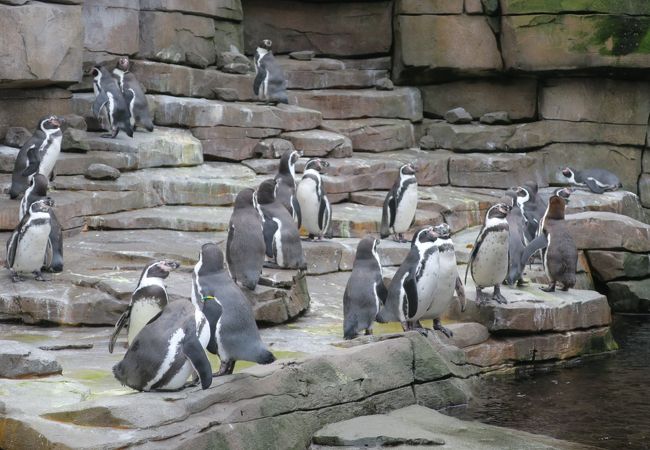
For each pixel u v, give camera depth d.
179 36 25.73
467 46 27.89
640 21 26.62
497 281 15.85
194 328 10.23
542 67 27.27
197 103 24.19
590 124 27.83
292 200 18.80
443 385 14.02
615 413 13.73
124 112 22.44
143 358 10.29
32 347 12.12
